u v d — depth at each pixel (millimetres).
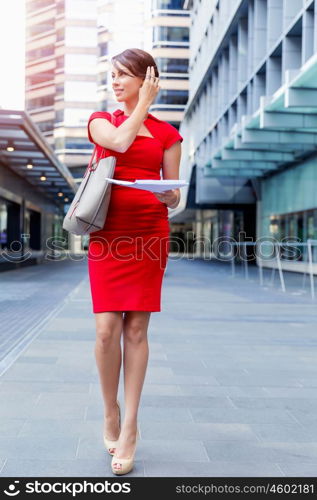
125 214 2559
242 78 20344
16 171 21828
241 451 2820
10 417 3301
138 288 2605
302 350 5559
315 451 2832
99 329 2633
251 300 10359
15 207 23406
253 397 3840
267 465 2643
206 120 28375
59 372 4461
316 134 16359
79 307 8938
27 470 2537
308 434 3096
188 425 3227
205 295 11375
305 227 21203
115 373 2705
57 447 2822
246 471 2568
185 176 36219
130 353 2686
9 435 2986
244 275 19016
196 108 32812
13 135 15008
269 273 20625
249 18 18781
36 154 18109
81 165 34062
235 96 20797
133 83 2549
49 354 5164
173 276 18094
